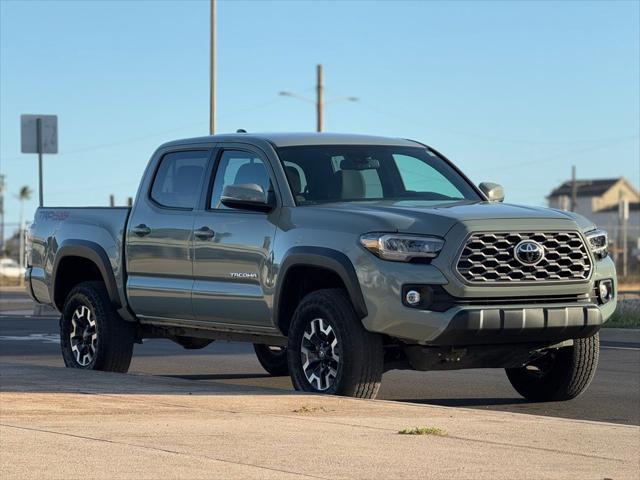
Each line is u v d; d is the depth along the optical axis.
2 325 22.94
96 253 12.18
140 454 6.68
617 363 14.52
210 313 10.99
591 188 129.25
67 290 13.02
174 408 8.69
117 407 8.72
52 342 18.73
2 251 68.69
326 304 9.80
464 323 9.29
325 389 9.83
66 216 12.80
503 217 9.62
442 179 11.20
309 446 7.01
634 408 10.66
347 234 9.72
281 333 10.42
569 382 10.70
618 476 6.23
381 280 9.45
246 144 11.02
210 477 6.05
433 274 9.38
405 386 12.40
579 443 7.30
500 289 9.51
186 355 16.30
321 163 10.74
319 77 48.66
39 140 24.94
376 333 9.67
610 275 10.15
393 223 9.55
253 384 12.96
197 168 11.41
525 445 7.19
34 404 8.86
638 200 130.12
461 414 8.60
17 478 6.01
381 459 6.60
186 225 11.20
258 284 10.45
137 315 11.95
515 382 11.12
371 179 10.78
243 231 10.62
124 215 12.04
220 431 7.57
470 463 6.52
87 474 6.11
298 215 10.18
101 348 12.18
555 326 9.62
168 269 11.41
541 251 9.62
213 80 34.94
